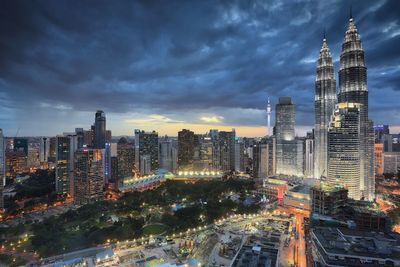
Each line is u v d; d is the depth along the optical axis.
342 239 189.75
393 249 173.62
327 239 191.00
